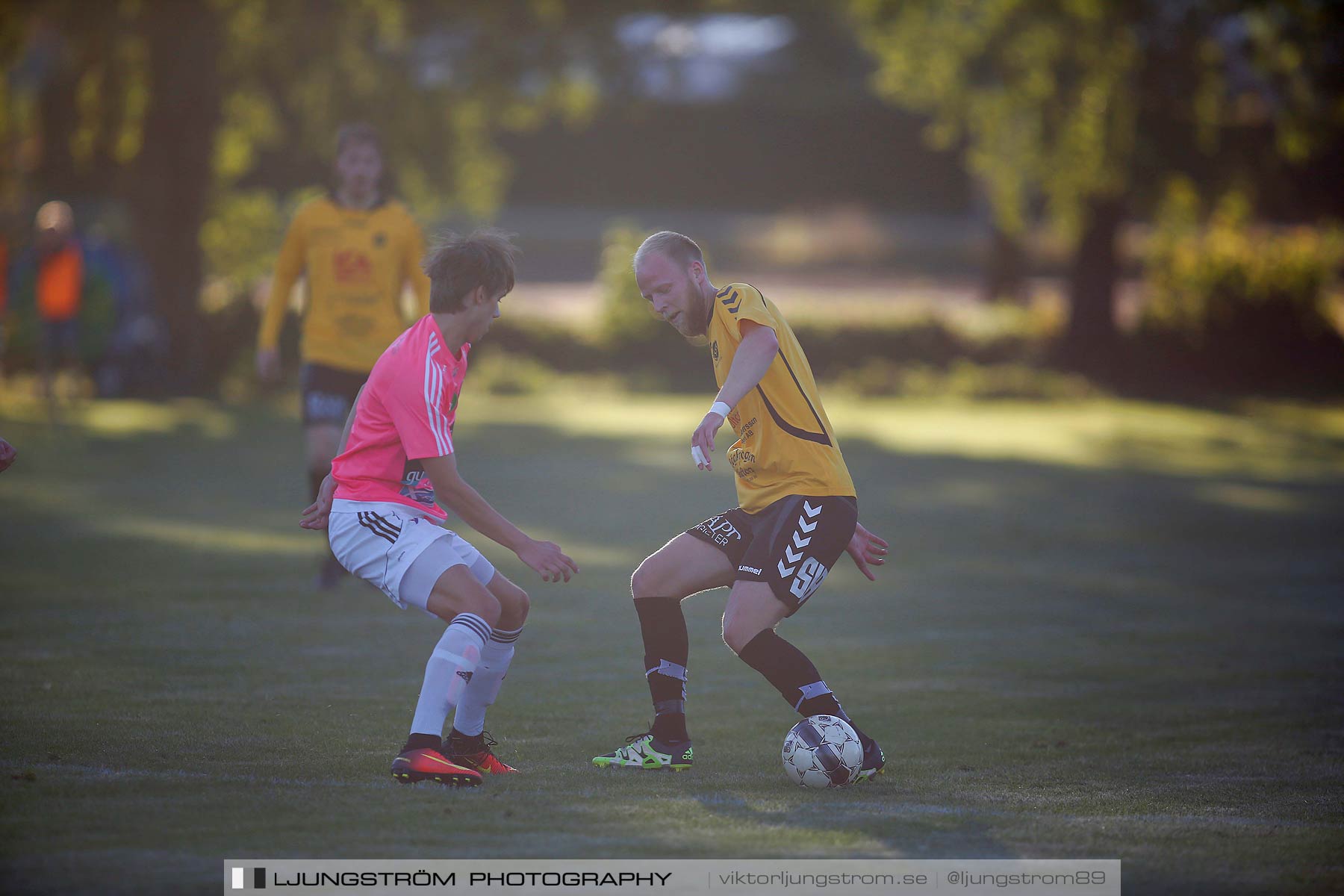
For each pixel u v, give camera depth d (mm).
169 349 69562
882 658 24141
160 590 27438
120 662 21297
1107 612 28922
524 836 13008
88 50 68750
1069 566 34531
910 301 105875
